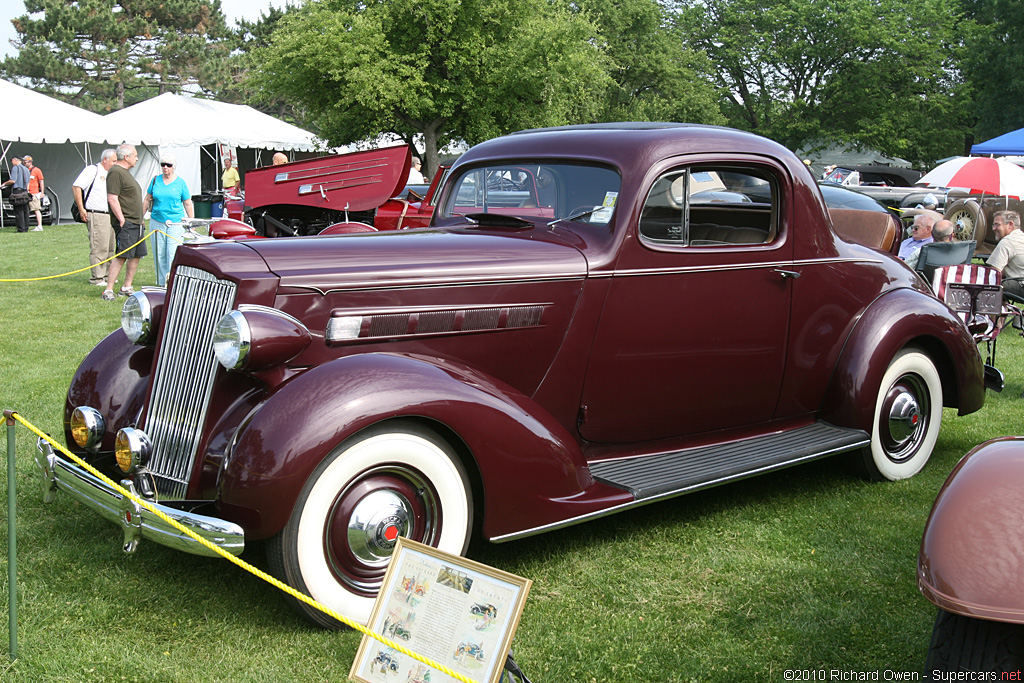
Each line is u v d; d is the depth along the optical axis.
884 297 4.25
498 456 2.93
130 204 9.28
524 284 3.29
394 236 3.41
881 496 4.15
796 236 3.93
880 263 4.33
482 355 3.25
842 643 2.77
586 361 3.47
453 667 2.32
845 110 40.38
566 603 3.02
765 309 3.86
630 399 3.62
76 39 51.78
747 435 4.04
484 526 2.97
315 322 2.96
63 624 2.79
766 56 41.00
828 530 3.71
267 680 2.51
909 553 3.46
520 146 3.99
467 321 3.19
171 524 2.55
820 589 3.15
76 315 8.43
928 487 4.27
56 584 3.06
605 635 2.80
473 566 2.38
